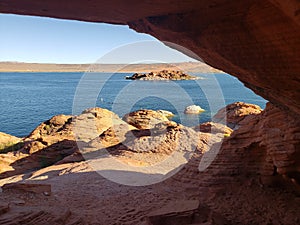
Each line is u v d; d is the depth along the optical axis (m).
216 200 9.28
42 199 9.94
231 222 7.48
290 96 5.03
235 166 10.84
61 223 7.52
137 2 4.04
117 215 8.97
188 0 4.01
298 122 7.73
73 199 10.99
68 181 13.88
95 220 8.48
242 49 4.48
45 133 25.75
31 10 4.36
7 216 6.95
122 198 10.87
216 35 4.56
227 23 4.27
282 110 7.98
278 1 2.80
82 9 4.35
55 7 4.22
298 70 4.00
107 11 4.49
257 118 10.43
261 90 6.62
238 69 5.14
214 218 7.16
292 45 3.69
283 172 8.17
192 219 7.14
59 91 89.94
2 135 25.44
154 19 4.94
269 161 9.58
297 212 7.91
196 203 7.81
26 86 113.31
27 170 19.08
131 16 4.86
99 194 11.67
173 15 4.71
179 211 7.30
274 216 7.82
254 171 10.41
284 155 7.98
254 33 4.07
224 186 10.28
